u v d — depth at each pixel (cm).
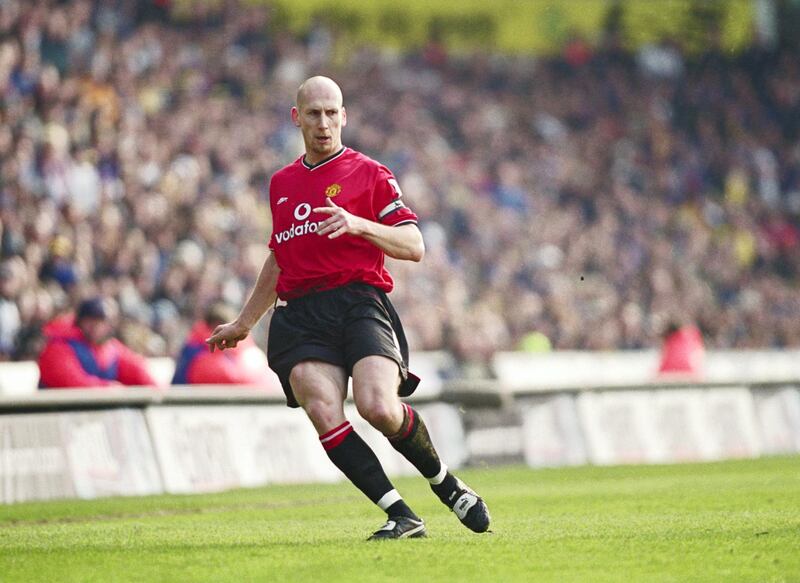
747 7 12144
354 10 10288
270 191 2039
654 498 3062
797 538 1948
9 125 6600
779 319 10294
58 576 1652
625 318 8744
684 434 5866
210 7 9156
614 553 1798
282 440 4328
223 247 6900
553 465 5262
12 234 5634
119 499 3475
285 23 9875
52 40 7531
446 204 9212
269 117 8731
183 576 1630
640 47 11706
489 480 4166
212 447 4019
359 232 1906
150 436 3803
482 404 5003
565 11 11375
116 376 4078
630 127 11275
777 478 3775
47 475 3484
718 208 11219
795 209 11806
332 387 1947
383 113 9881
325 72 9862
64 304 5312
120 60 7881
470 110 10575
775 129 12106
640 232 10338
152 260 6253
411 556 1764
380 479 1983
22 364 4619
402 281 7781
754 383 6303
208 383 4325
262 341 6091
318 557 1777
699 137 11619
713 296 10300
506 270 8975
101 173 6712
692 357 6266
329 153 2009
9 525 2673
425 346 7388
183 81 8338
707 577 1583
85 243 5978
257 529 2377
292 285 1983
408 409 1966
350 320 1955
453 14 10844
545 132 10794
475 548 1850
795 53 12394
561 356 7600
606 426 5497
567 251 9544
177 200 6956
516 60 11162
